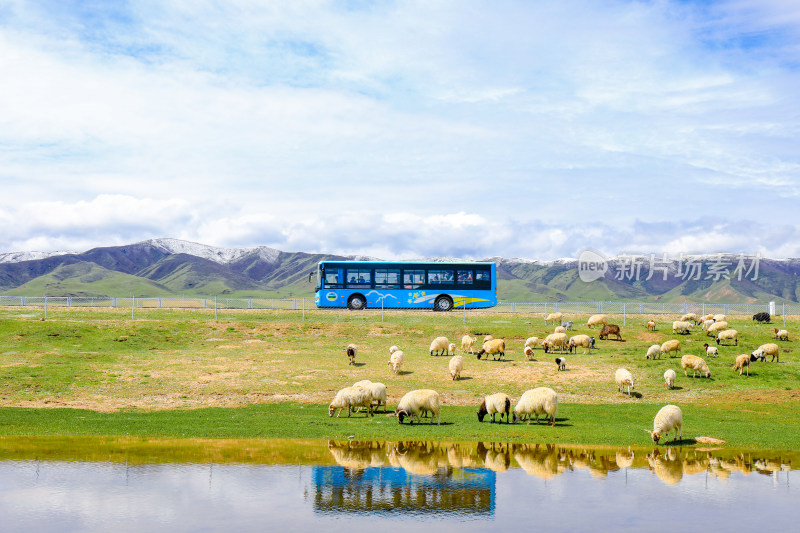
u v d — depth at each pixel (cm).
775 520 1444
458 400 3188
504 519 1428
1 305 6656
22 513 1455
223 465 1922
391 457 2041
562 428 2525
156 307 6569
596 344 4812
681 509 1516
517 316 6250
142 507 1505
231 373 3738
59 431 2442
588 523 1413
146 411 2864
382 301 6103
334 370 3866
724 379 3766
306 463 1953
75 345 4425
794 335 5141
